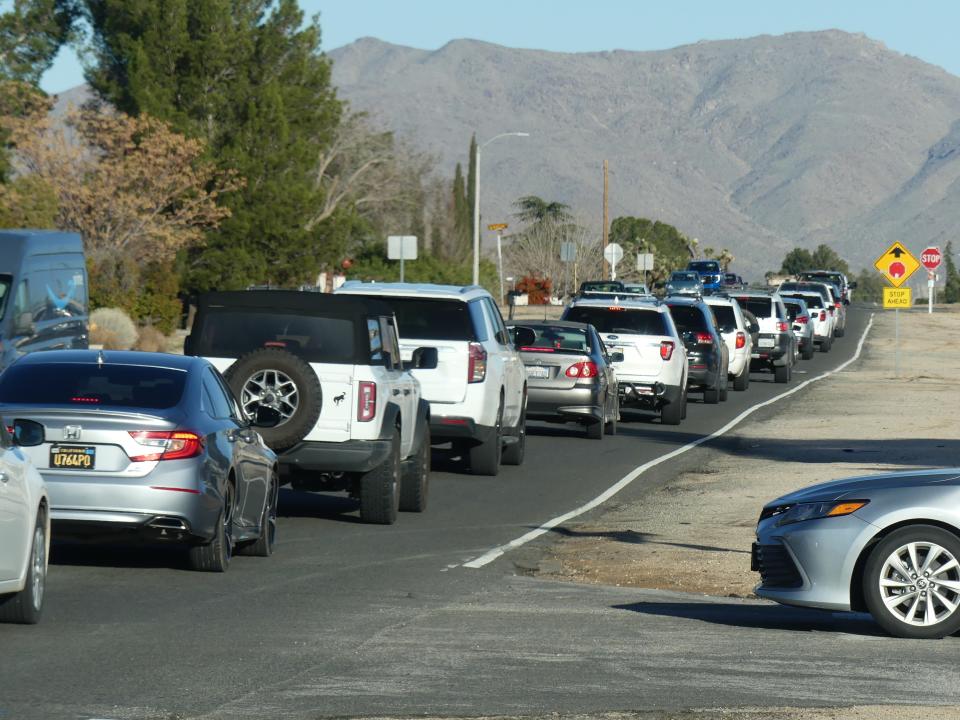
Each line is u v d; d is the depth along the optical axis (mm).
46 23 137000
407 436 39125
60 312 51562
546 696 19469
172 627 24156
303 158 125688
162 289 111500
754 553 25844
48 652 21891
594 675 20875
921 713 18516
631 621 25844
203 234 119188
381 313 37781
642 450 57812
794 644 23547
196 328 36438
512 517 40375
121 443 28094
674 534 37719
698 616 26625
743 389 90438
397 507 38438
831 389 91562
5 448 23016
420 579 30234
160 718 18062
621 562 33375
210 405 30125
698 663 21812
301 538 35688
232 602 26703
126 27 124188
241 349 36250
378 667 21281
